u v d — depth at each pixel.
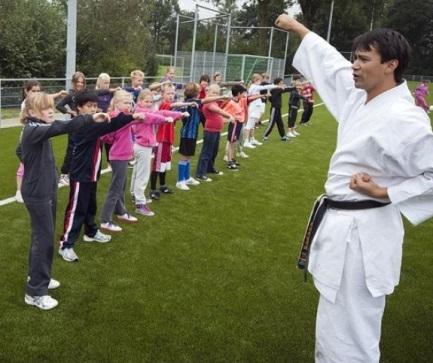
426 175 1.85
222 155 8.95
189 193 6.31
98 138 3.90
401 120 1.84
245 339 3.09
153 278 3.84
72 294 3.48
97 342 2.93
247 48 29.42
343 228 1.97
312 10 37.69
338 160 2.03
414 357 3.03
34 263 3.21
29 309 3.24
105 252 4.25
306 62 2.42
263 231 5.10
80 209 3.99
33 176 3.04
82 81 6.15
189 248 4.49
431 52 57.62
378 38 1.90
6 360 2.70
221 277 3.95
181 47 21.98
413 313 3.60
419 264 4.55
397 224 2.03
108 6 18.97
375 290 1.95
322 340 2.06
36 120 3.02
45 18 16.62
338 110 2.26
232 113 7.70
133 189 5.56
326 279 2.01
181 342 3.00
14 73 15.73
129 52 20.03
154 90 7.09
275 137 11.59
